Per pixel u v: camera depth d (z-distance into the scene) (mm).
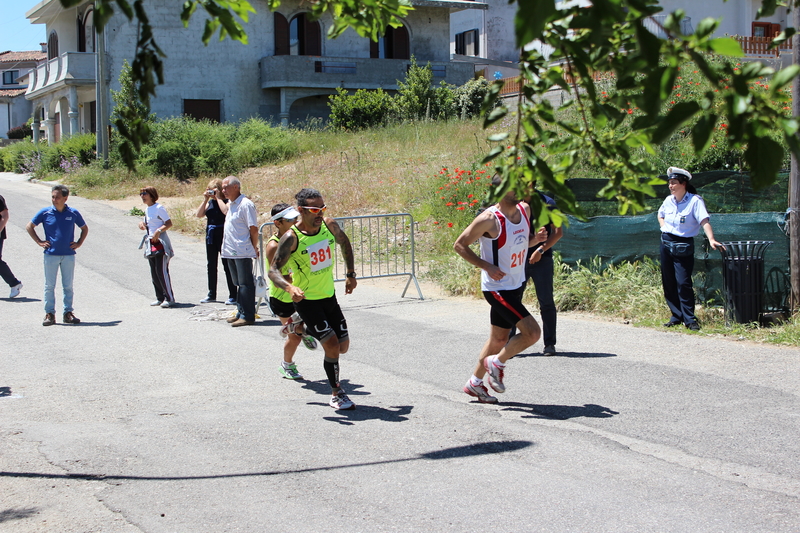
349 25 3492
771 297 8688
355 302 10859
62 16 33219
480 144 20047
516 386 6461
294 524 3920
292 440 5242
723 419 5469
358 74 32062
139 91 2551
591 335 8258
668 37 2066
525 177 2549
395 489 4367
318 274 5887
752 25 31922
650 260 9773
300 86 31188
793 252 8461
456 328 8969
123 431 5492
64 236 9516
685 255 8211
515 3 1792
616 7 1845
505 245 5660
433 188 16375
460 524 3885
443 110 29125
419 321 9438
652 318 8828
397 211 16688
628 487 4324
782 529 3758
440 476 4551
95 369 7336
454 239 13875
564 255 10359
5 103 57562
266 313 10211
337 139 26281
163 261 10594
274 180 22078
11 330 9211
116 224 18953
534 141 2584
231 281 10586
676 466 4633
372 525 3895
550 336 7484
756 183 1904
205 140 25562
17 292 11500
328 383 6773
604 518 3920
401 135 24703
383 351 7898
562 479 4461
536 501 4152
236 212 9242
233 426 5566
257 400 6277
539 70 2648
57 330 9211
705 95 1962
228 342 8477
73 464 4824
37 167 30125
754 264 8156
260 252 9883
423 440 5199
